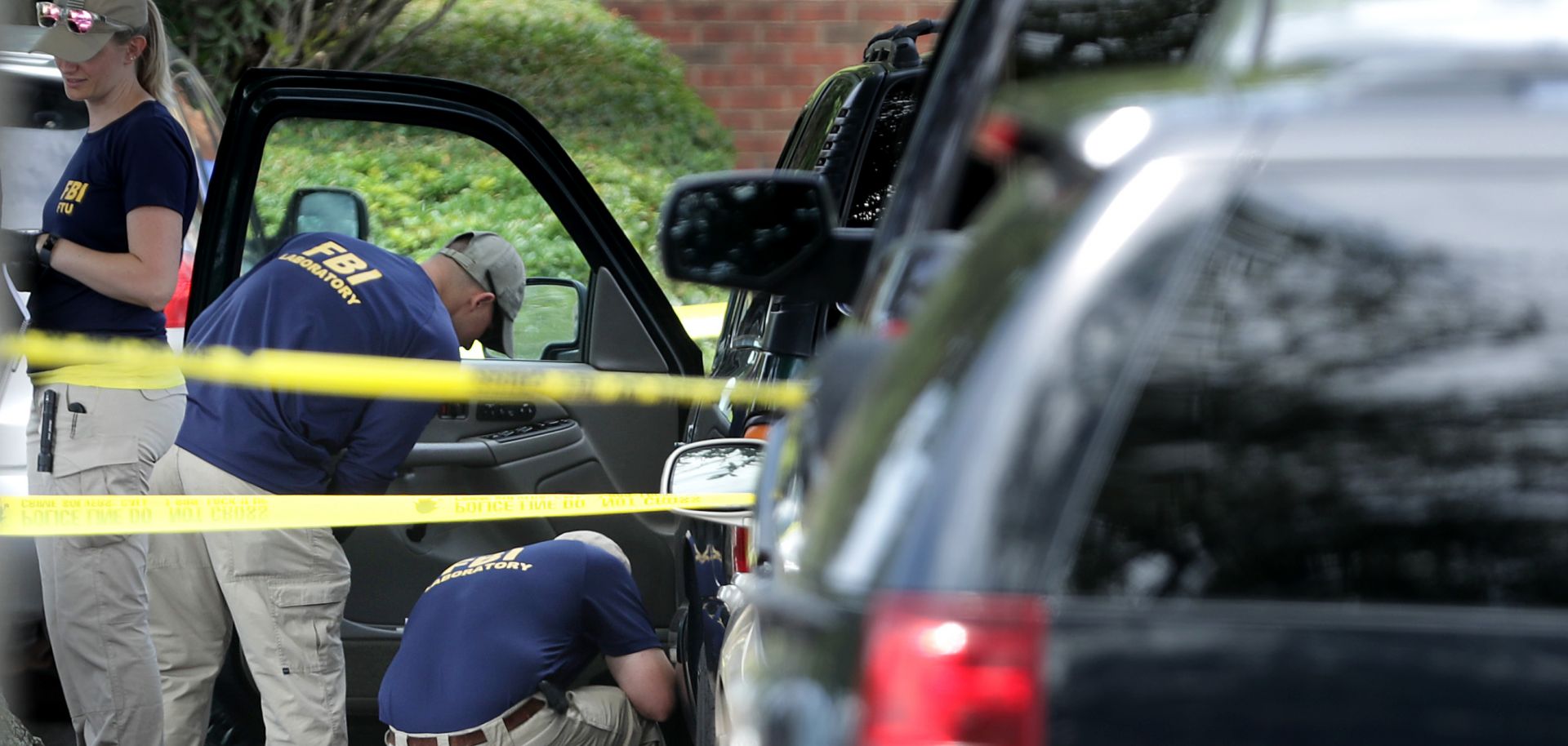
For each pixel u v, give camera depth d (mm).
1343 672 5516
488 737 13969
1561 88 5848
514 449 16969
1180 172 5824
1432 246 5773
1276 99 5969
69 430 14336
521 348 17062
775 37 39906
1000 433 5641
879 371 6594
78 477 14352
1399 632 5551
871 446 6172
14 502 13656
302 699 14711
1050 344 5715
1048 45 12477
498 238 16094
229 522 13711
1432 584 5645
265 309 14430
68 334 14531
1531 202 5770
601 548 15078
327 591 14734
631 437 17141
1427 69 5965
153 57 14875
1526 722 5488
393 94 16391
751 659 8555
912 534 5633
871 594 5676
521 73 37906
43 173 17938
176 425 14789
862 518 5922
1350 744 5480
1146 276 5750
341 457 14906
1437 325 5762
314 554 14594
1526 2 6207
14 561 15656
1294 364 5723
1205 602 5602
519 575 14430
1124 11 12531
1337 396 5730
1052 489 5613
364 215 16484
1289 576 5645
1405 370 5746
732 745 9031
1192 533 5637
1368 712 5496
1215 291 5750
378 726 17906
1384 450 5711
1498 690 5504
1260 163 5828
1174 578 5609
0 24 17750
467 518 14227
